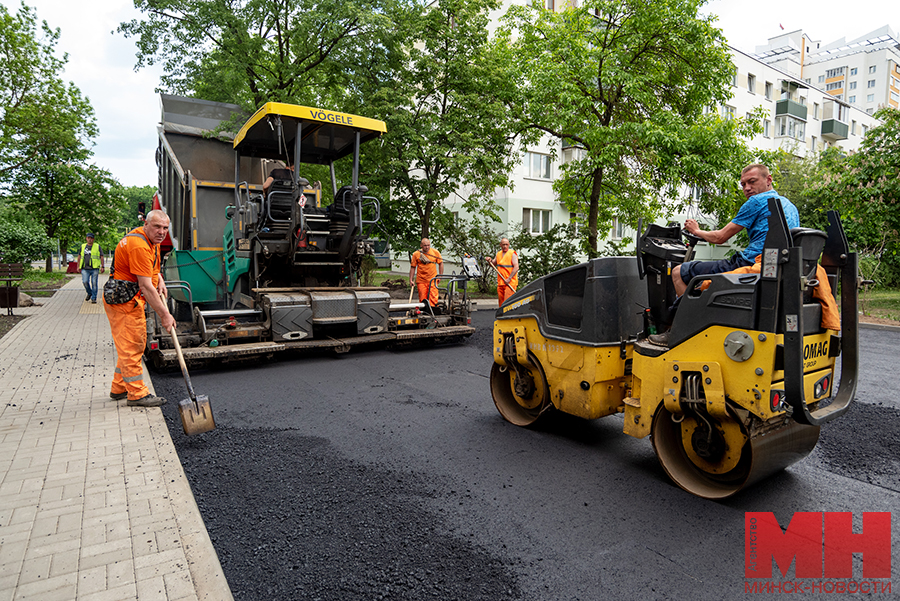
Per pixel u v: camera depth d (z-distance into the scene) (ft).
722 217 45.32
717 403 10.02
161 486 10.53
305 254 25.35
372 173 46.06
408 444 13.80
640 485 11.35
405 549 8.79
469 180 47.11
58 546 8.30
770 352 9.24
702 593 7.67
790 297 9.06
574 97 41.39
